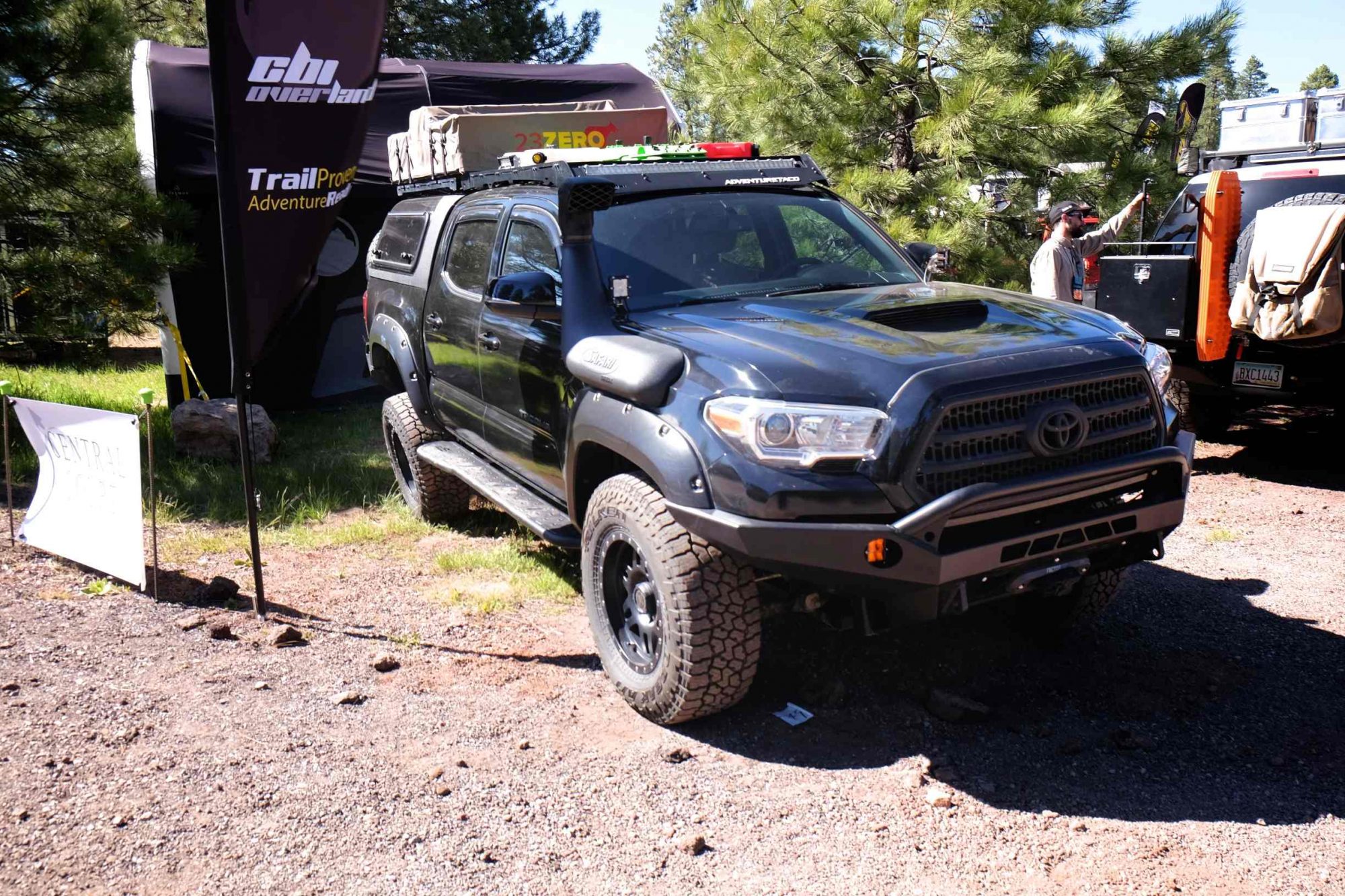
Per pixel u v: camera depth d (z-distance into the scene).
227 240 4.67
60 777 3.52
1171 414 3.98
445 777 3.54
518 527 6.49
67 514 5.62
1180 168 8.77
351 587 5.48
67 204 8.28
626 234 4.58
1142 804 3.34
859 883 2.97
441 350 5.81
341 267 10.68
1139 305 7.48
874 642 4.57
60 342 8.79
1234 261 7.21
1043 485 3.43
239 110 4.57
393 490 7.40
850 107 11.44
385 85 11.17
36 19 7.80
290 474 7.69
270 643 4.68
